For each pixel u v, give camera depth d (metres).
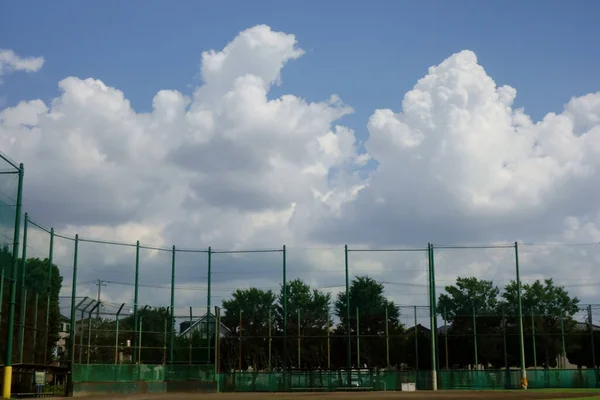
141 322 54.94
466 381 60.72
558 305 90.56
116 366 50.44
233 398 45.50
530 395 48.56
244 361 65.62
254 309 94.06
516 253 62.97
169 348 55.88
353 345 65.88
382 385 58.56
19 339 40.97
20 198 39.34
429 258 62.12
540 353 69.31
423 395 49.53
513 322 71.44
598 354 68.12
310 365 65.56
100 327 51.78
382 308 72.88
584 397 45.16
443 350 68.19
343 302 89.12
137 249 56.03
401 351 65.56
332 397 46.75
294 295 96.44
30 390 42.78
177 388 53.69
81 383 47.25
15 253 38.91
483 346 68.38
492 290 96.06
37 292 44.75
